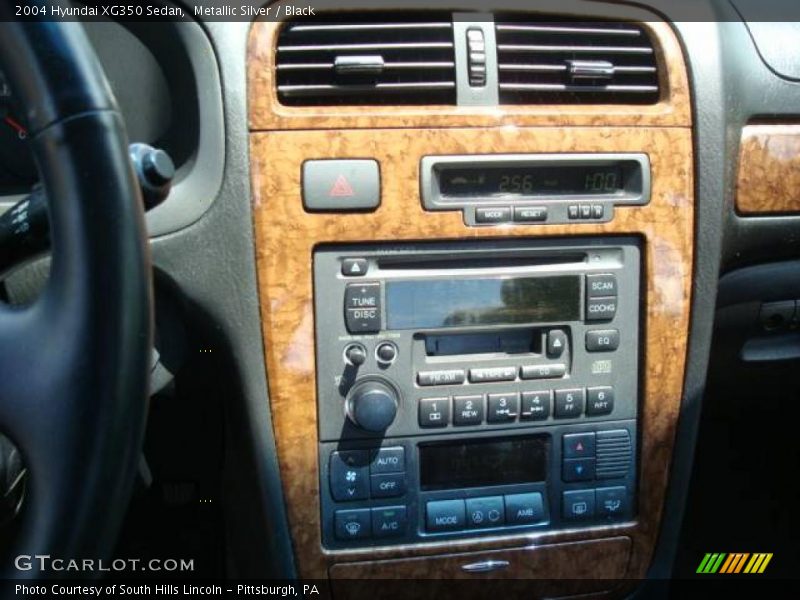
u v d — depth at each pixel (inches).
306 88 46.5
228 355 47.7
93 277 28.6
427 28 47.4
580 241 49.6
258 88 45.8
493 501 51.2
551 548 52.5
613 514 52.7
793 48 53.7
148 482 55.4
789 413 66.1
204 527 63.3
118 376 29.1
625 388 51.3
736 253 56.1
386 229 46.9
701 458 68.4
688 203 50.4
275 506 49.4
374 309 47.7
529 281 49.3
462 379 49.4
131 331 29.2
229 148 45.7
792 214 55.6
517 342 50.6
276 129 45.8
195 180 45.7
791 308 59.7
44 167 28.7
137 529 62.9
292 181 46.0
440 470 50.6
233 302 46.5
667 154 49.8
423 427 49.3
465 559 51.6
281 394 47.8
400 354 48.4
